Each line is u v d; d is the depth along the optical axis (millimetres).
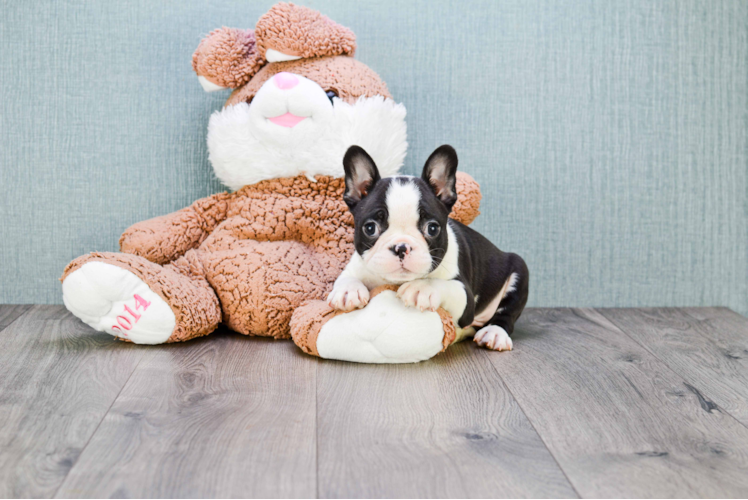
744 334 1731
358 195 1399
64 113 1936
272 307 1575
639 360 1471
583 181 2039
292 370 1350
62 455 929
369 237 1319
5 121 1930
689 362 1464
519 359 1460
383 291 1396
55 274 1983
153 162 1964
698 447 1000
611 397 1220
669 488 869
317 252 1712
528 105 2008
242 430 1028
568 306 2076
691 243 2086
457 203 1747
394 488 858
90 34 1918
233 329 1653
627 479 892
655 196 2061
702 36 2023
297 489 850
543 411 1141
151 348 1497
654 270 2084
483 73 1991
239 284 1598
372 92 1692
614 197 2051
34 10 1901
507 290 1663
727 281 2105
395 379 1300
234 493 837
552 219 2045
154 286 1465
